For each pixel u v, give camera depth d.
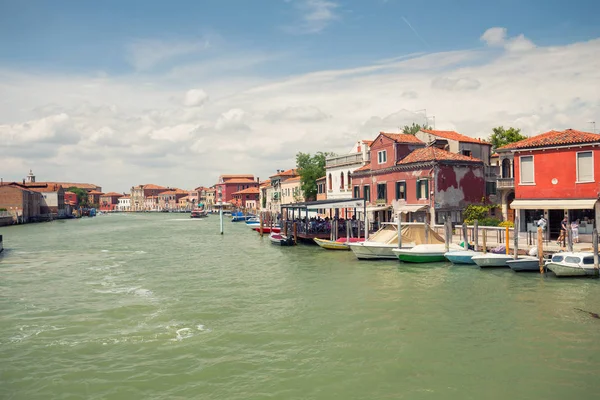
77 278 26.09
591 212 27.20
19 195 98.88
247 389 11.05
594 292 18.92
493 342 13.66
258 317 16.91
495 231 30.14
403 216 40.59
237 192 143.62
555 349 13.02
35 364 12.77
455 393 10.63
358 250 29.88
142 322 16.56
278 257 33.69
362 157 50.00
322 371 11.95
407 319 16.05
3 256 37.03
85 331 15.63
